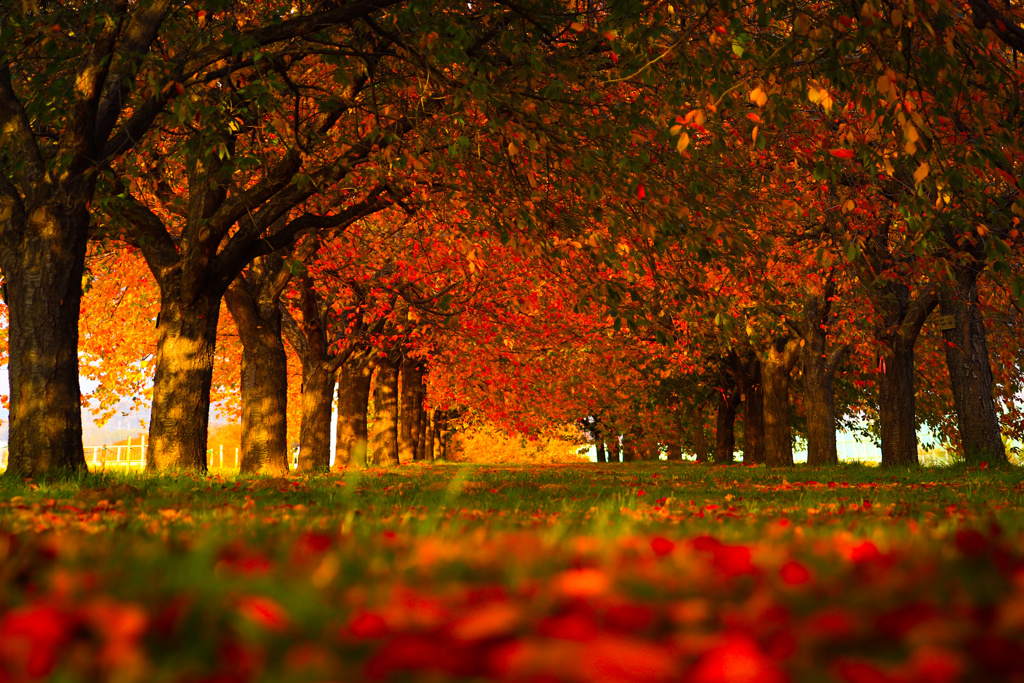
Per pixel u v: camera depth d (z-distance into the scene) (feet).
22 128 34.22
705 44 31.55
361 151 39.86
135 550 9.83
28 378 33.35
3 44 32.73
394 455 106.73
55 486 28.76
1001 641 4.35
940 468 55.57
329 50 35.01
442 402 123.03
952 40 26.43
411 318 70.33
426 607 5.92
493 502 24.56
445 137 38.14
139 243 44.24
